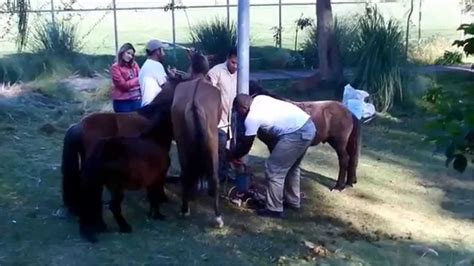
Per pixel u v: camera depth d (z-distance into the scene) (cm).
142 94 772
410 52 1584
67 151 675
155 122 702
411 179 920
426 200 849
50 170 880
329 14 1371
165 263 627
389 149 1055
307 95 1338
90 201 657
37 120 1141
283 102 725
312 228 732
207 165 695
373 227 749
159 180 696
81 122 691
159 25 2550
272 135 722
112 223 713
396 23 1566
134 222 716
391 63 1280
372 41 1296
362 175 919
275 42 1898
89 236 668
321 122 806
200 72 771
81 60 1502
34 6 1969
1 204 758
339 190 845
